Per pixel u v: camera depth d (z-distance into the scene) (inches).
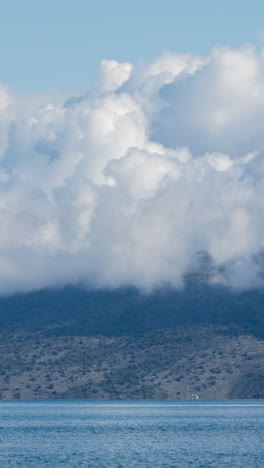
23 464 6801.2
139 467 6574.8
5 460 7076.8
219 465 6673.2
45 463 6865.2
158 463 6845.5
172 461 6983.3
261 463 6806.1
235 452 7726.4
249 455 7445.9
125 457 7327.8
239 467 6545.3
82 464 6801.2
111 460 7076.8
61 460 7086.6
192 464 6761.8
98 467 6594.5
